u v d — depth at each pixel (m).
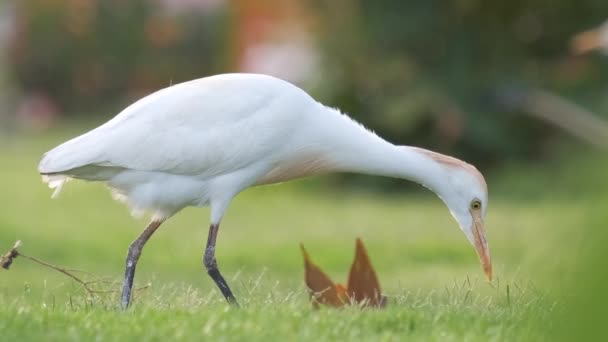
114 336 6.75
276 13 31.70
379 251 14.38
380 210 18.77
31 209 18.44
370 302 8.43
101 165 8.38
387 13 22.20
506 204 19.73
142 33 37.75
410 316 7.52
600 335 5.02
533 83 22.39
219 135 8.48
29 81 38.03
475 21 22.42
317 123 8.79
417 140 21.98
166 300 8.73
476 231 9.03
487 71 22.33
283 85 8.80
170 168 8.47
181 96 8.56
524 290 8.77
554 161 21.23
